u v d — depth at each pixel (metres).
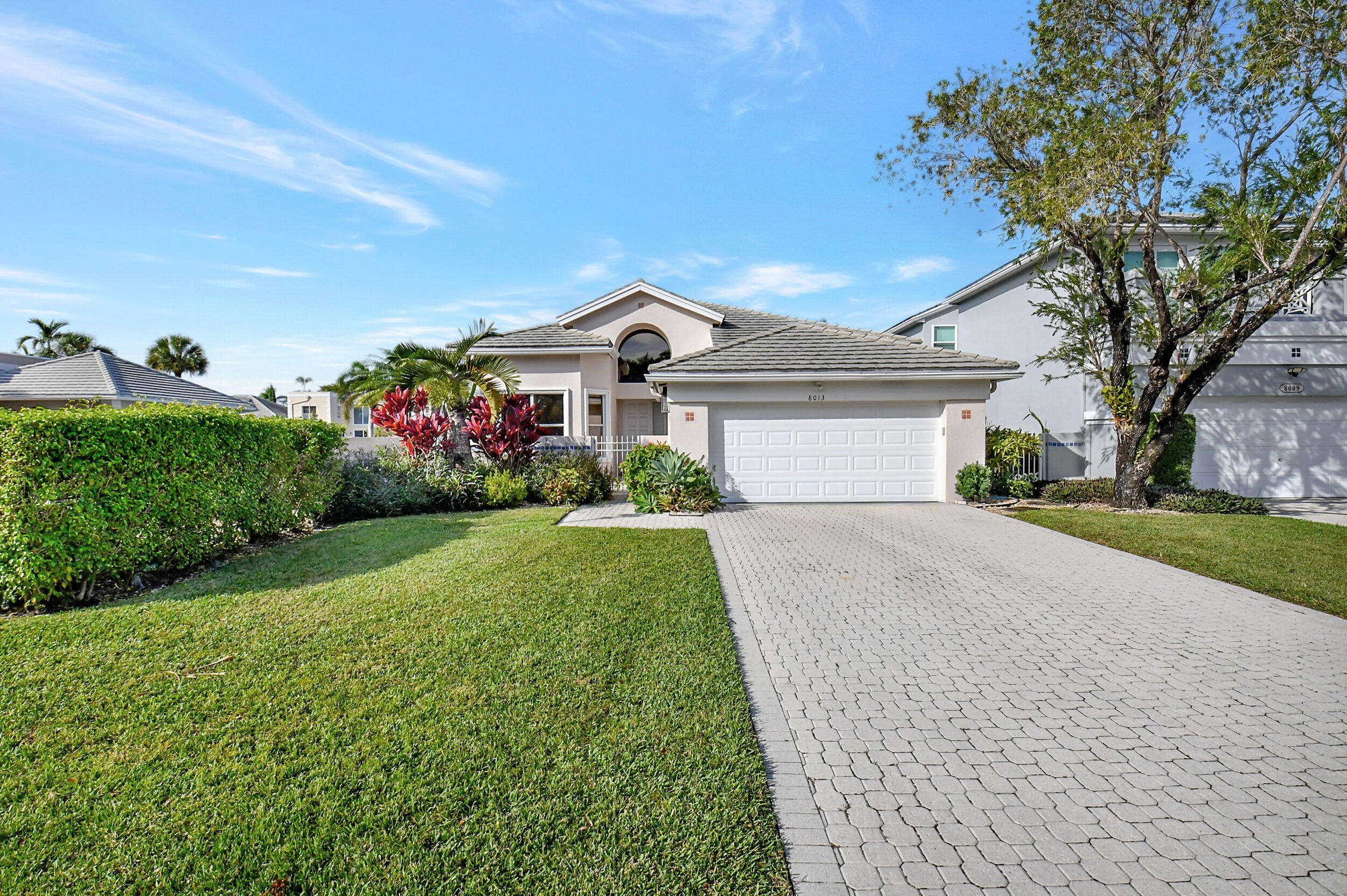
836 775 3.48
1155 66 11.36
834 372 13.76
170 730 3.68
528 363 19.45
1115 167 10.85
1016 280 19.95
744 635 5.77
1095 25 11.76
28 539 5.81
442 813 2.94
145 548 6.88
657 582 7.02
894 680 4.81
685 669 4.68
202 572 7.57
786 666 5.05
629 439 16.95
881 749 3.77
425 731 3.69
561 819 2.92
